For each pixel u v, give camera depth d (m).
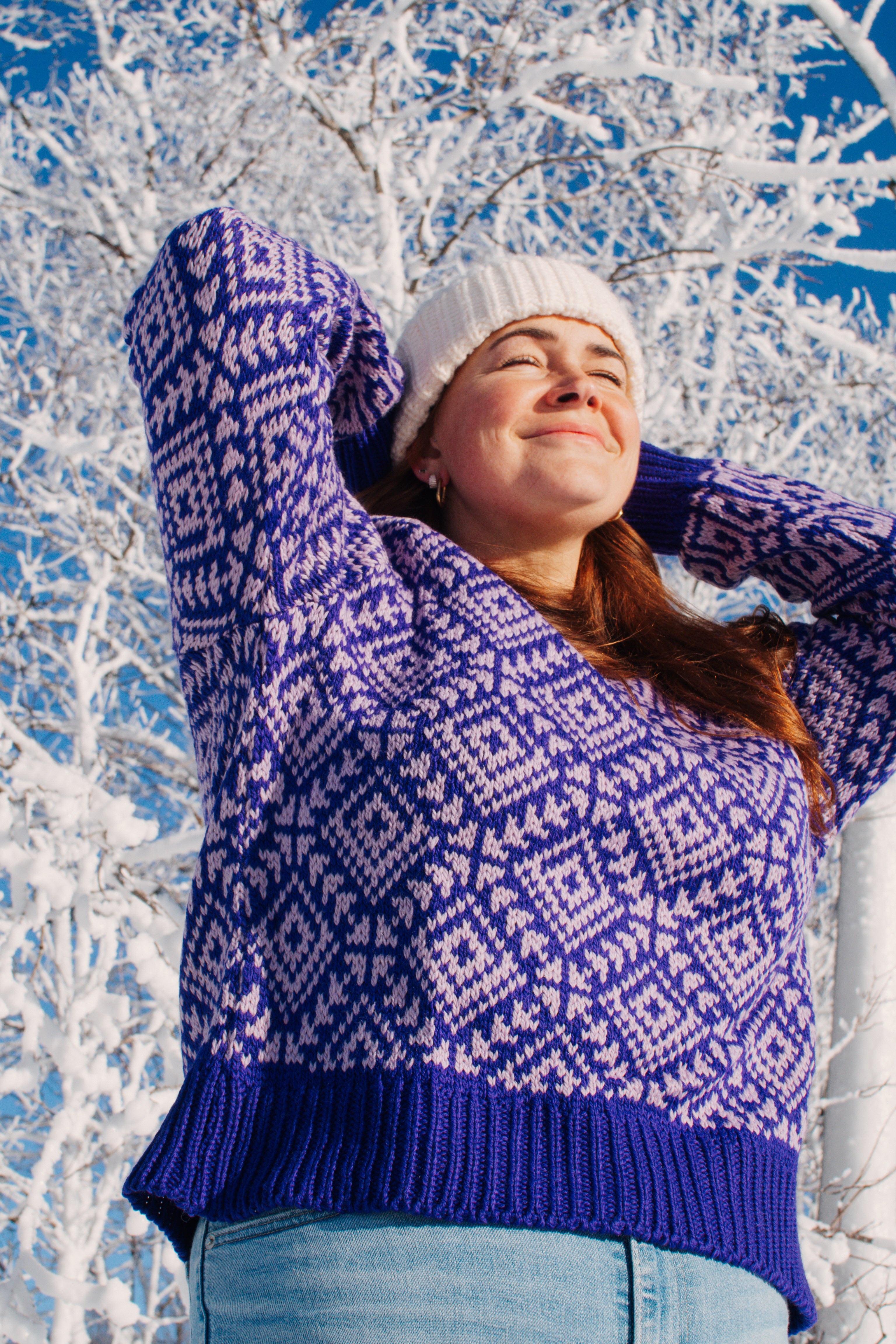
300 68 3.34
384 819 0.96
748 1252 0.92
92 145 3.88
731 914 1.02
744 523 1.55
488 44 3.39
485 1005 0.90
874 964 2.58
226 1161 0.89
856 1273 2.42
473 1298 0.81
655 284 3.99
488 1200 0.84
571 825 0.97
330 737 1.00
